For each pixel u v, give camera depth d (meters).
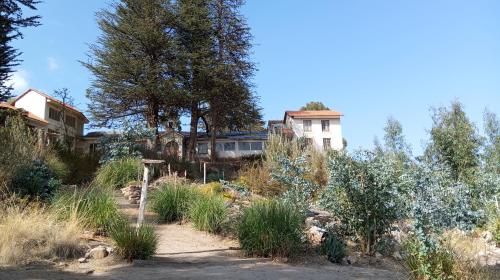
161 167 17.77
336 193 9.34
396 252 8.70
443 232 7.79
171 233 9.64
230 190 13.44
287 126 56.25
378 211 8.88
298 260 7.91
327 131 55.94
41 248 6.73
